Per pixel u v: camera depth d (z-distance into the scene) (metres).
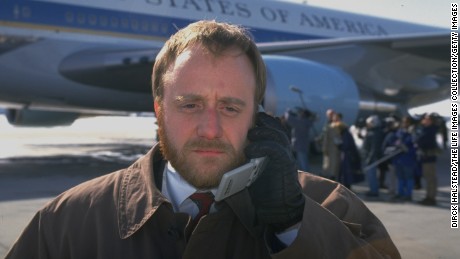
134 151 12.64
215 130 0.91
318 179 1.35
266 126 0.96
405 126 6.41
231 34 0.95
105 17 9.43
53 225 1.03
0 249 3.65
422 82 14.16
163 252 0.96
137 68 9.42
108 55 9.28
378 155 6.70
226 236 0.95
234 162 0.94
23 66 8.64
